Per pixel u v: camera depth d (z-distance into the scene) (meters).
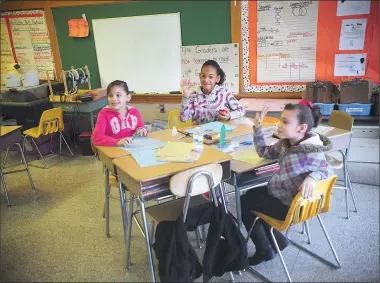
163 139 2.38
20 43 4.88
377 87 3.40
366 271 2.12
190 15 3.91
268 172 2.16
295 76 3.71
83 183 3.62
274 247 2.14
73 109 4.33
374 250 2.31
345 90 3.17
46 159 4.39
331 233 2.53
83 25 4.40
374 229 2.55
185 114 2.88
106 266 2.29
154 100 4.34
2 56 5.04
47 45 4.74
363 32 3.34
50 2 4.50
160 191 1.84
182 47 4.03
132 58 4.34
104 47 4.43
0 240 2.65
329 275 2.11
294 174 1.86
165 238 1.78
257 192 2.12
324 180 1.82
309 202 1.84
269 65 3.76
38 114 4.59
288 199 1.95
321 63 3.58
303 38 3.56
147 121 4.44
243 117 2.95
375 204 2.88
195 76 4.07
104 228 2.74
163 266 1.77
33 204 3.21
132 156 2.01
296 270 2.17
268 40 3.69
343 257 2.27
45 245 2.56
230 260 1.89
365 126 3.07
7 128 3.32
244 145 2.39
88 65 4.61
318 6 3.42
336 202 2.95
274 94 3.82
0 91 4.39
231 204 2.97
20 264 2.35
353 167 3.23
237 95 3.95
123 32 4.27
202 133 2.53
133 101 4.44
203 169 1.79
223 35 3.85
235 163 2.09
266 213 2.00
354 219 2.69
